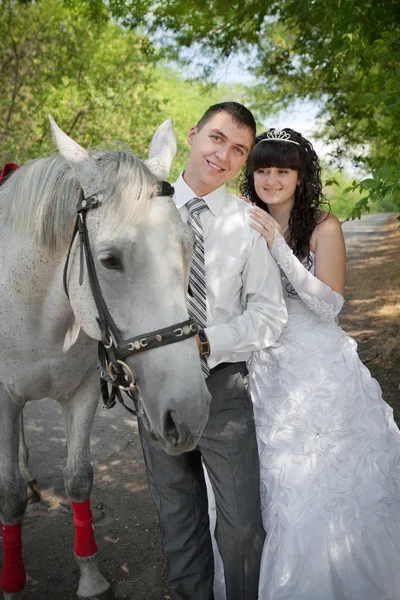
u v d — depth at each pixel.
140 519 3.17
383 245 15.35
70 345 2.18
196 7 6.04
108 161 1.73
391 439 2.24
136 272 1.64
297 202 2.36
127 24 6.68
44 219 1.92
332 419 2.14
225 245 2.12
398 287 8.80
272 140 2.29
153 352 1.63
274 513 2.11
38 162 2.02
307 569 2.00
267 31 7.70
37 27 11.12
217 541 2.14
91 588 2.49
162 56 7.51
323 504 2.06
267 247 2.15
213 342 2.00
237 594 2.11
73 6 7.75
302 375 2.20
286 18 5.92
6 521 2.35
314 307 2.21
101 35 11.42
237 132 2.10
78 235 1.81
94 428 4.32
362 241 17.03
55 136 1.72
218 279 2.11
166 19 6.45
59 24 11.44
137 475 3.65
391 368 5.02
